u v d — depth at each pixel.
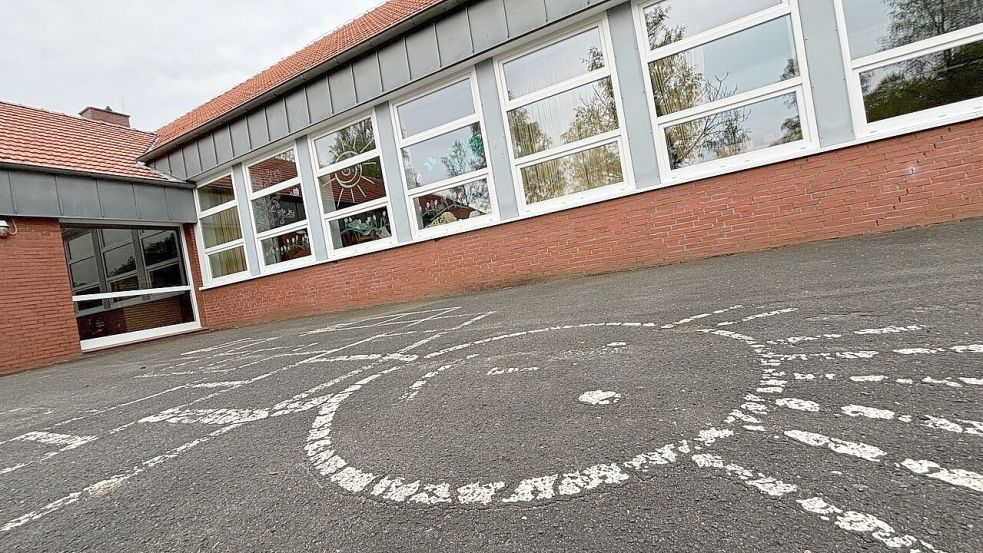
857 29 5.73
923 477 1.14
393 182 9.00
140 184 10.70
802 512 1.08
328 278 9.86
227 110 11.19
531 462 1.52
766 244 6.19
